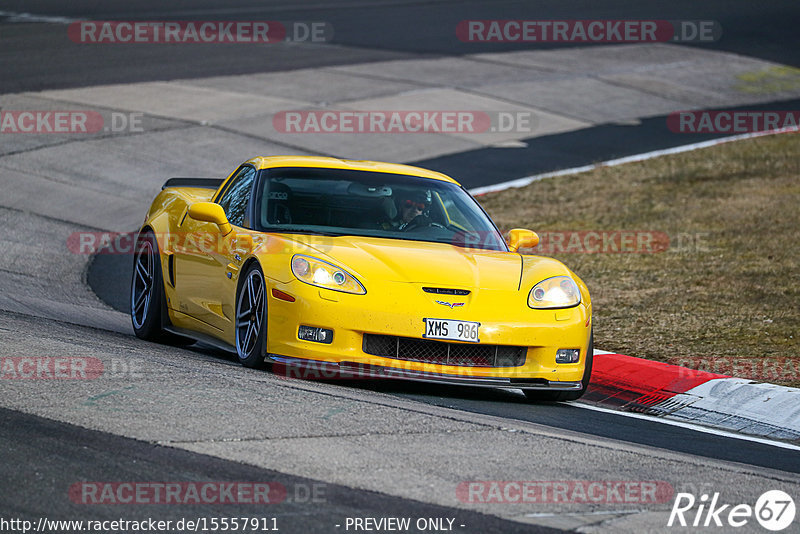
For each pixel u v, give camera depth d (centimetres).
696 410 2397
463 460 1625
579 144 7044
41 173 5147
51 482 1398
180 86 7406
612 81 9031
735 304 3512
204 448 1566
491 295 2236
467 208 2722
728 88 9244
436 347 2184
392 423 1803
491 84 8444
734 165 6550
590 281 3944
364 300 2155
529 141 7006
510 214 5294
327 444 1634
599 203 5559
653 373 2609
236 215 2609
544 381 2247
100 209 4775
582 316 2302
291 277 2198
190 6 11881
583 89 8644
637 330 3158
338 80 8062
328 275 2192
